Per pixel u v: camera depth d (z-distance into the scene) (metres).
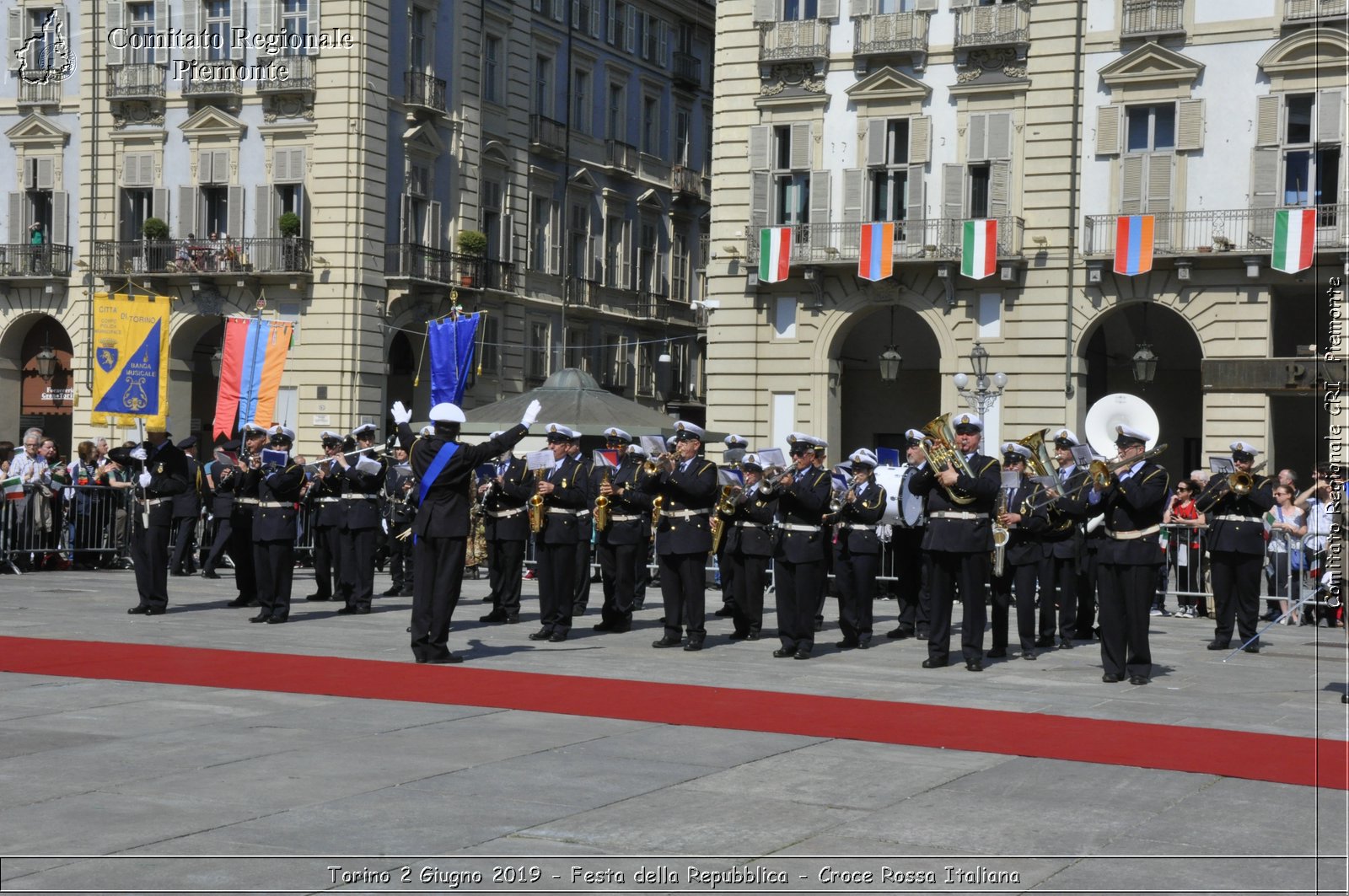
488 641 16.94
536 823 8.39
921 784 9.45
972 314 35.19
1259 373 32.16
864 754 10.35
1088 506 14.68
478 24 45.25
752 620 17.64
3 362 44.62
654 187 54.91
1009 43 34.34
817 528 15.88
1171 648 17.69
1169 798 9.14
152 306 28.17
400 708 11.98
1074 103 34.09
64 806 8.66
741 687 13.44
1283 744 10.87
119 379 27.80
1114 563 14.32
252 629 17.52
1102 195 33.97
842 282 36.34
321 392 40.84
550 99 49.34
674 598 16.72
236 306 41.81
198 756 10.04
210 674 13.60
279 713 11.70
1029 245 34.47
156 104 42.81
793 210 37.06
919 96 35.44
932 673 14.81
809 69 36.62
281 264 40.94
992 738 10.99
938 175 35.38
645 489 16.66
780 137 37.09
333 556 20.62
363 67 40.88
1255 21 32.50
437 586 14.72
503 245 46.91
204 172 42.25
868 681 14.09
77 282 43.53
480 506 23.45
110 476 26.61
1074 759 10.23
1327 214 32.09
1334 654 17.06
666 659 15.53
